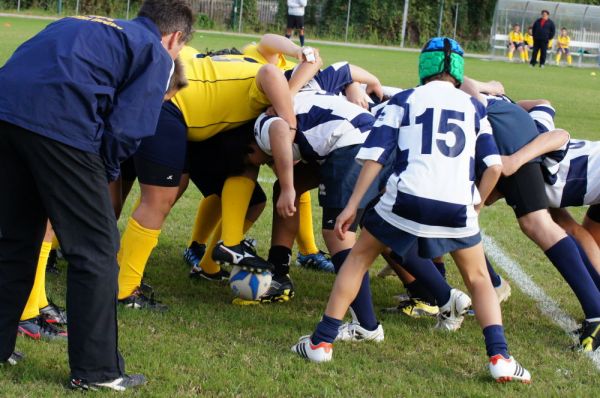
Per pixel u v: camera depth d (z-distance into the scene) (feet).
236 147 15.34
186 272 17.90
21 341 12.77
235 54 16.56
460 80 13.28
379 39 126.62
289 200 14.24
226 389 11.48
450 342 14.26
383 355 13.41
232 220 15.38
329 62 77.36
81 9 111.75
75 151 10.62
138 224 14.89
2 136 10.76
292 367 12.51
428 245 12.18
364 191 12.60
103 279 10.94
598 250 16.24
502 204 27.07
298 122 14.64
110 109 10.81
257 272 15.26
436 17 131.03
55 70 10.53
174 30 12.15
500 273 19.24
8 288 11.53
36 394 10.89
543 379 12.71
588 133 40.98
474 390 11.99
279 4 119.96
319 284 17.75
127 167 16.97
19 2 108.88
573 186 15.12
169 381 11.65
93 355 11.03
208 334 13.82
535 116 15.49
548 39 101.86
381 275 18.58
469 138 12.50
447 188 12.07
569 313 16.43
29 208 11.37
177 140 14.80
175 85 12.60
